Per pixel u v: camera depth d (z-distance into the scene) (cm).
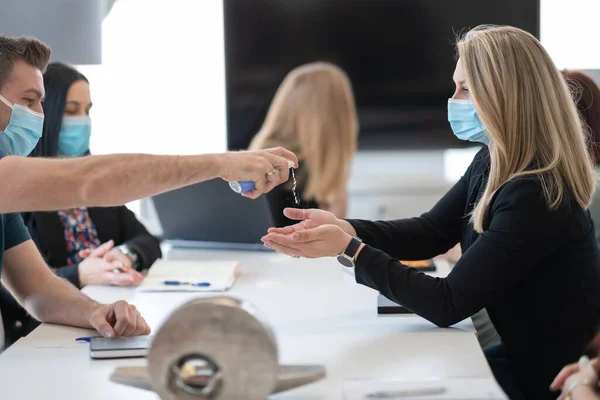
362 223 214
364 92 458
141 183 149
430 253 221
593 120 238
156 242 264
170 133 435
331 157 409
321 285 220
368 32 453
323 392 134
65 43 348
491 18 447
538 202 174
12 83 196
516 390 181
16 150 202
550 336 177
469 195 211
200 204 276
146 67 430
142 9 427
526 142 181
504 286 172
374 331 173
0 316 199
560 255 176
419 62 456
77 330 177
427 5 451
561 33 445
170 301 204
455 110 197
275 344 116
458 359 153
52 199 145
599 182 229
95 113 426
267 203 269
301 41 450
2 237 183
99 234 269
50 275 194
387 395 129
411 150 464
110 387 138
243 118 449
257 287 218
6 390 137
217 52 444
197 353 116
